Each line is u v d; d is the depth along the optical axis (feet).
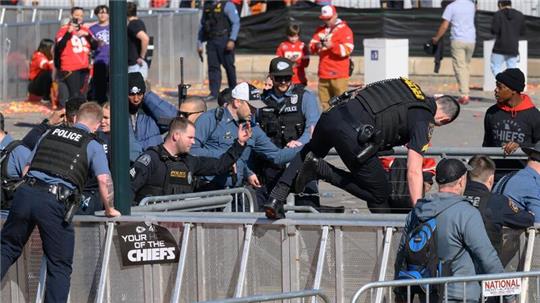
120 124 41.98
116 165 42.16
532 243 37.32
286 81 54.24
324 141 41.86
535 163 42.65
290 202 52.13
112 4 41.37
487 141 51.88
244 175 52.29
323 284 38.96
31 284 42.83
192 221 40.70
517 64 104.17
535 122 50.24
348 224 38.47
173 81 122.11
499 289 34.81
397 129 40.91
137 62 90.63
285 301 39.27
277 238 39.52
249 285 39.99
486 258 34.65
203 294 40.73
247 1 134.31
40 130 48.26
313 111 54.29
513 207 37.11
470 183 38.65
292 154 51.78
